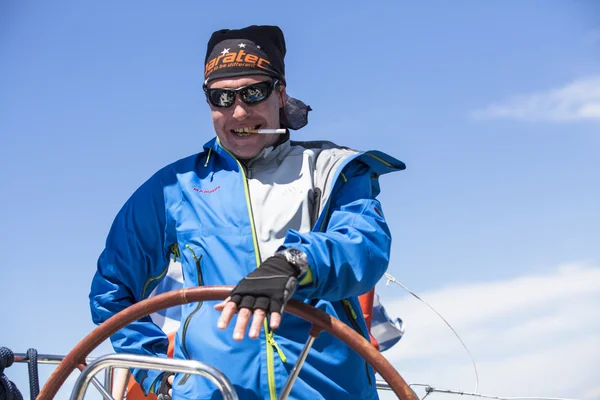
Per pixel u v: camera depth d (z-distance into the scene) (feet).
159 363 6.20
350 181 7.72
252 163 8.02
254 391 7.06
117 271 8.23
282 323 7.17
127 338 8.03
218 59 7.92
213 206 7.74
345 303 7.36
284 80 8.21
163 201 8.18
